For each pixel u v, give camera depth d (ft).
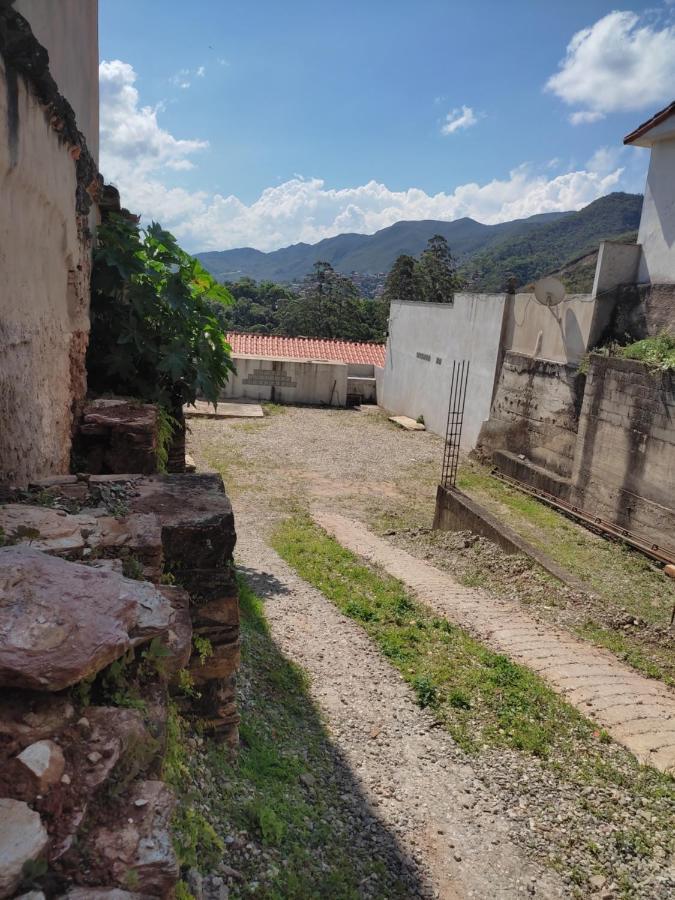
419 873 14.35
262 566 35.19
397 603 30.14
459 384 70.08
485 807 17.02
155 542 10.52
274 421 79.36
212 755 13.14
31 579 7.37
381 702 21.79
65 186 16.07
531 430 57.16
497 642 26.63
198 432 71.46
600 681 23.57
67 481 13.30
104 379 23.38
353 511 49.78
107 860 5.44
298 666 23.45
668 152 45.70
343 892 12.28
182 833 8.59
